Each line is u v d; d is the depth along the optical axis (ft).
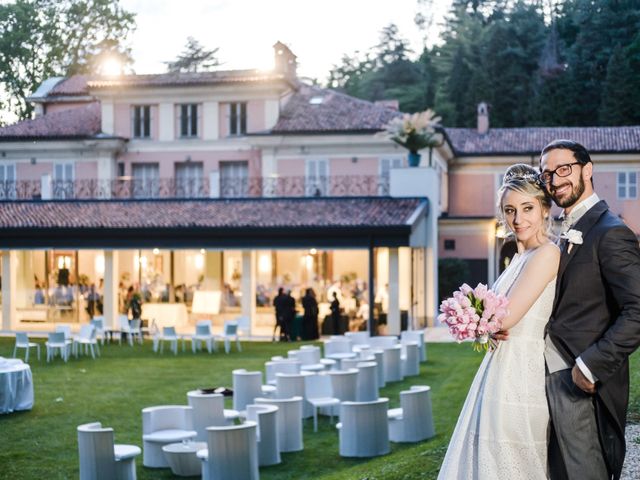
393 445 42.93
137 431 48.80
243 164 124.06
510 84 194.59
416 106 228.63
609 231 15.05
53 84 155.33
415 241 96.94
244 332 98.63
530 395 15.16
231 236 96.84
